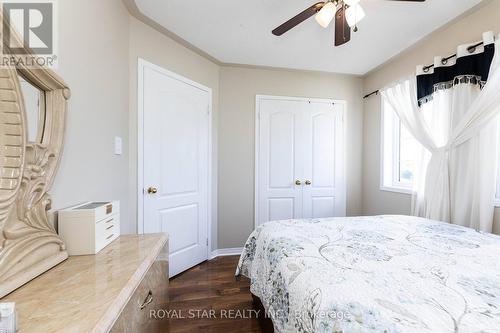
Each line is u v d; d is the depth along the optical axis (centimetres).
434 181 210
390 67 280
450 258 109
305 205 314
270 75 304
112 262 91
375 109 305
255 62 282
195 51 257
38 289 70
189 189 256
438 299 76
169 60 231
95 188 135
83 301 65
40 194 83
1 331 50
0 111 68
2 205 66
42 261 81
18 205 73
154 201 220
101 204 113
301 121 313
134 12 192
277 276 113
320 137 318
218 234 297
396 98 258
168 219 234
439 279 89
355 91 328
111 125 159
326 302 77
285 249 124
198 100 264
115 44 166
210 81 280
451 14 189
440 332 61
